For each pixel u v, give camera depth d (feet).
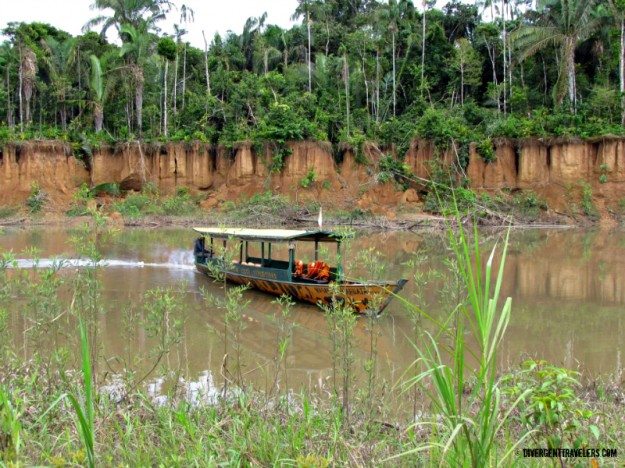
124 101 165.58
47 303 28.55
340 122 168.14
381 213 148.87
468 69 174.29
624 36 150.71
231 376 30.73
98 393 22.82
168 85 181.06
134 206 148.05
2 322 26.43
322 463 14.03
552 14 143.64
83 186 151.94
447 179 153.48
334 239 57.77
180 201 153.38
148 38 150.61
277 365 28.17
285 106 160.76
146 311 46.21
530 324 44.14
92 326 31.07
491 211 142.72
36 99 164.45
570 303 51.93
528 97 168.55
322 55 181.78
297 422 20.63
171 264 77.15
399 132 163.63
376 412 22.98
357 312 44.73
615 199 148.46
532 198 148.66
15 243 94.73
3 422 13.79
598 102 151.94
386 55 190.19
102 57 152.66
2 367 25.05
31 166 150.51
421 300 35.96
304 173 158.51
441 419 18.34
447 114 166.30
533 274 68.33
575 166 151.02
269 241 59.67
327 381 29.81
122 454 16.90
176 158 160.97
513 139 156.56
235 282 63.10
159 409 21.18
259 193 157.28
